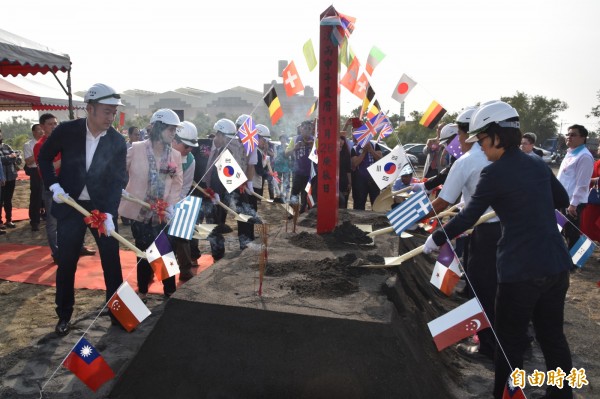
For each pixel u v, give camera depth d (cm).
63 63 655
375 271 290
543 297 216
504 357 216
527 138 531
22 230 667
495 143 214
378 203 398
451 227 221
